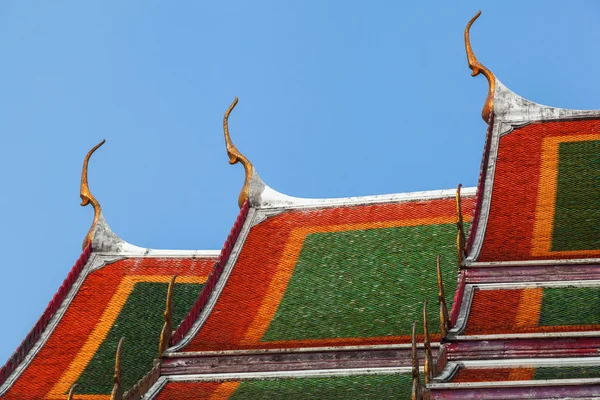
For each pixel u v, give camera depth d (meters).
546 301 73.31
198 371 77.06
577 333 69.12
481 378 67.38
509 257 76.75
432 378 66.06
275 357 76.19
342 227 90.12
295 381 75.00
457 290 74.19
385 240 88.00
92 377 83.44
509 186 85.38
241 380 76.25
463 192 90.31
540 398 63.81
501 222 81.75
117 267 93.50
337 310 81.75
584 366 68.38
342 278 85.00
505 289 74.94
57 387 82.81
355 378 74.00
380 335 77.50
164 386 76.62
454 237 86.56
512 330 70.81
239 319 82.50
